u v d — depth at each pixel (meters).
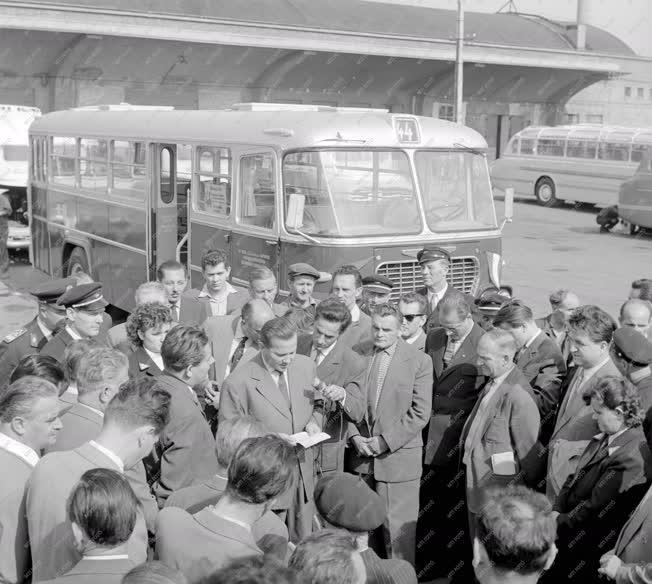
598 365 5.17
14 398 3.93
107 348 4.57
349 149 9.44
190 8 33.06
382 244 9.46
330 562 2.79
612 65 40.66
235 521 3.38
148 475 4.96
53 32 27.69
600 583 4.42
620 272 18.80
